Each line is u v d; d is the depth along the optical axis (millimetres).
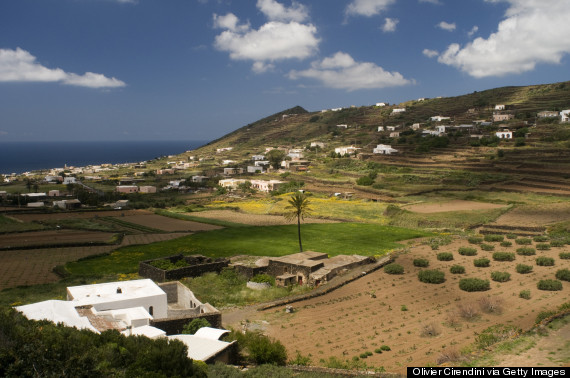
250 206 138875
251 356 34812
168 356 26344
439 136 199875
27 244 84250
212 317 40625
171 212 129375
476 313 43594
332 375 31172
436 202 118875
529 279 54188
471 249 67188
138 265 70438
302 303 49906
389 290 53094
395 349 36625
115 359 26797
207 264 63031
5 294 53219
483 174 137750
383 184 147500
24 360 23938
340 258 66250
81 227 104938
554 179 123562
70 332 28969
